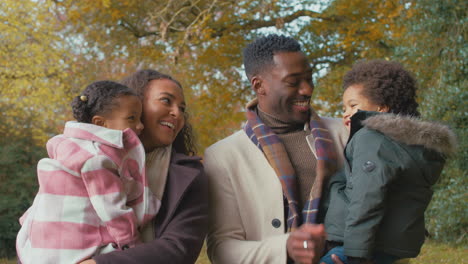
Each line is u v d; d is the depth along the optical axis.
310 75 2.47
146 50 12.34
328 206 2.34
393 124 2.23
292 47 2.47
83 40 13.30
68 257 1.92
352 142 2.35
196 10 11.84
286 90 2.42
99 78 13.28
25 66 11.85
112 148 2.06
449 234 8.05
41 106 11.85
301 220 2.33
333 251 2.25
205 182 2.27
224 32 11.88
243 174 2.43
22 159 9.90
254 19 11.69
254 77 2.53
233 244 2.28
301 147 2.49
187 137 2.66
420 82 8.55
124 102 2.14
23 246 2.07
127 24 12.56
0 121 10.32
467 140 7.67
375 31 10.47
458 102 7.83
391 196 2.22
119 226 1.96
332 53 12.02
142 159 2.11
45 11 11.90
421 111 8.16
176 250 2.01
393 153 2.20
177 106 2.30
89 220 1.98
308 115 2.56
